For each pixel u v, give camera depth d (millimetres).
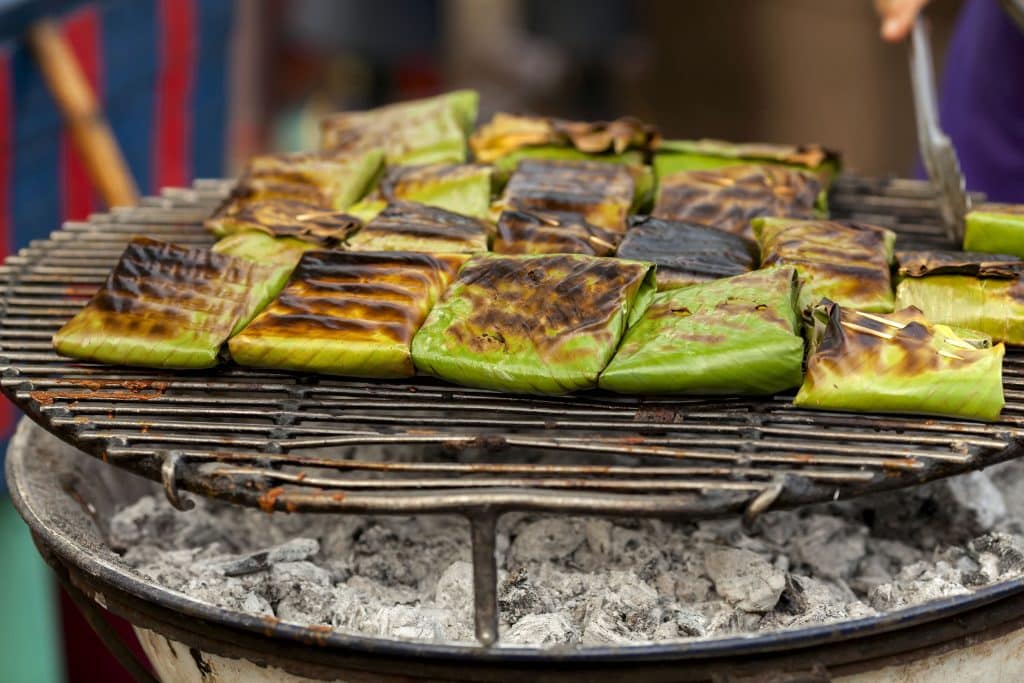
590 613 1506
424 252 1650
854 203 2117
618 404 1483
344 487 1277
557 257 1576
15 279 1866
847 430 1402
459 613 1523
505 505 1211
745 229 1849
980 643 1342
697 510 1212
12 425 2508
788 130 4980
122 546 1779
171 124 3301
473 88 5715
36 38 2588
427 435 1390
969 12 2639
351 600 1525
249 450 1393
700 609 1548
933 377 1386
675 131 5469
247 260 1682
